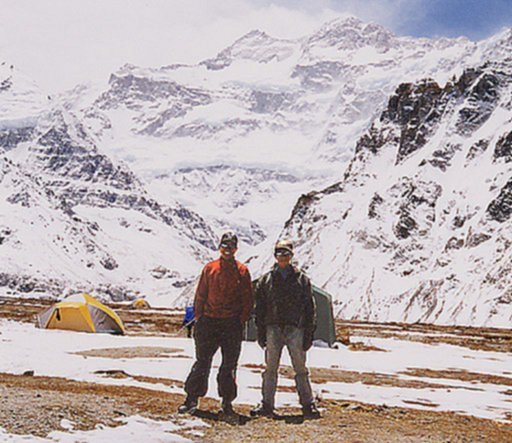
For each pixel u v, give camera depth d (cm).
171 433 1091
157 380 1730
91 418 1114
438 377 2370
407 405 1606
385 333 5650
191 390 1270
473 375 2516
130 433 1057
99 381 1659
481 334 6912
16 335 3033
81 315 3744
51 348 2520
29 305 10856
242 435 1125
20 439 968
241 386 1700
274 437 1122
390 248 13750
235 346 1288
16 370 1794
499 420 1476
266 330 1338
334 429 1207
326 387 1841
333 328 3547
